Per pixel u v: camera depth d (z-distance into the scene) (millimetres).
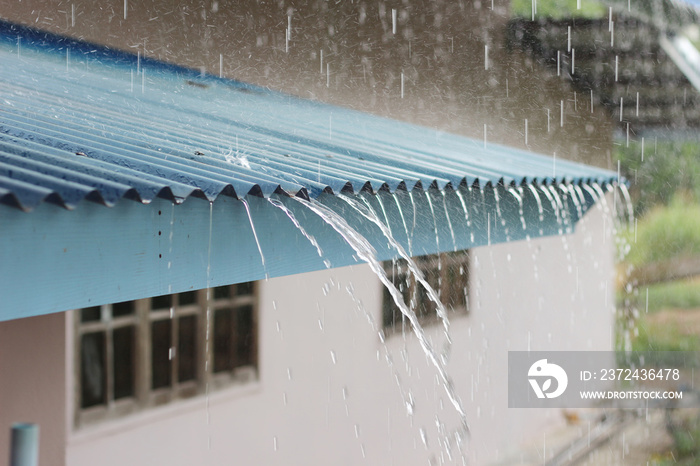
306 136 5211
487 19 8750
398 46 8219
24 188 1981
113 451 5156
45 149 2695
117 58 5977
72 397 4922
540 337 9266
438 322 7789
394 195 3842
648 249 18938
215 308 5965
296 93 7414
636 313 15766
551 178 5754
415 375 7590
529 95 8953
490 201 5059
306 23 7500
